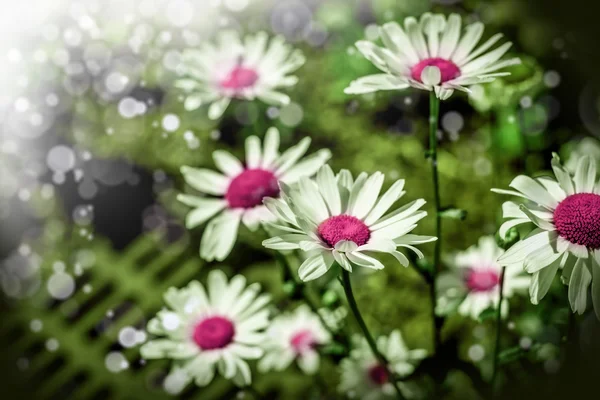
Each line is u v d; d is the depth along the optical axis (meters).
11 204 0.99
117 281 0.87
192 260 0.86
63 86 1.02
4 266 0.94
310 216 0.51
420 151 0.82
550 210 0.51
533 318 0.60
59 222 0.98
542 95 0.73
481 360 0.61
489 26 0.81
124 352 0.81
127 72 0.98
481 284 0.62
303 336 0.64
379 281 0.74
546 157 0.73
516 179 0.52
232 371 0.59
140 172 0.97
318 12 0.90
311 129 0.86
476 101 0.69
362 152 0.84
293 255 0.64
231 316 0.60
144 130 0.95
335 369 0.69
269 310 0.63
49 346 0.82
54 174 0.99
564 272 0.51
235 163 0.61
